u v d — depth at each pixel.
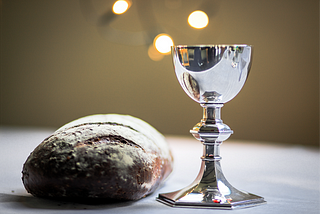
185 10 3.73
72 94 4.29
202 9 3.63
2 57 4.41
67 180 0.75
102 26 2.61
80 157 0.76
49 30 4.30
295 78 3.29
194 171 1.33
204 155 0.87
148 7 3.84
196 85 0.82
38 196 0.82
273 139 3.39
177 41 3.78
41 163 0.77
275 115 3.38
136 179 0.79
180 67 0.82
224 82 0.81
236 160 1.57
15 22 4.37
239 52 0.79
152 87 4.01
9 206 0.76
